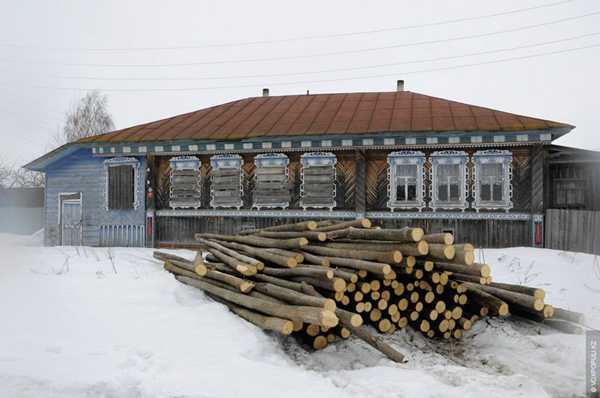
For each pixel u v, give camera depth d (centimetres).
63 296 722
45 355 494
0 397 408
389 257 576
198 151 1524
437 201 1395
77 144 1584
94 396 416
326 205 1453
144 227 1583
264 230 909
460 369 495
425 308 630
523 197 1350
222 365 479
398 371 489
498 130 1300
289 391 425
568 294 851
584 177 1459
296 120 1567
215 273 730
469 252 526
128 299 710
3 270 947
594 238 1238
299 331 609
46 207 1675
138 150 1560
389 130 1356
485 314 664
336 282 564
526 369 527
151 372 458
